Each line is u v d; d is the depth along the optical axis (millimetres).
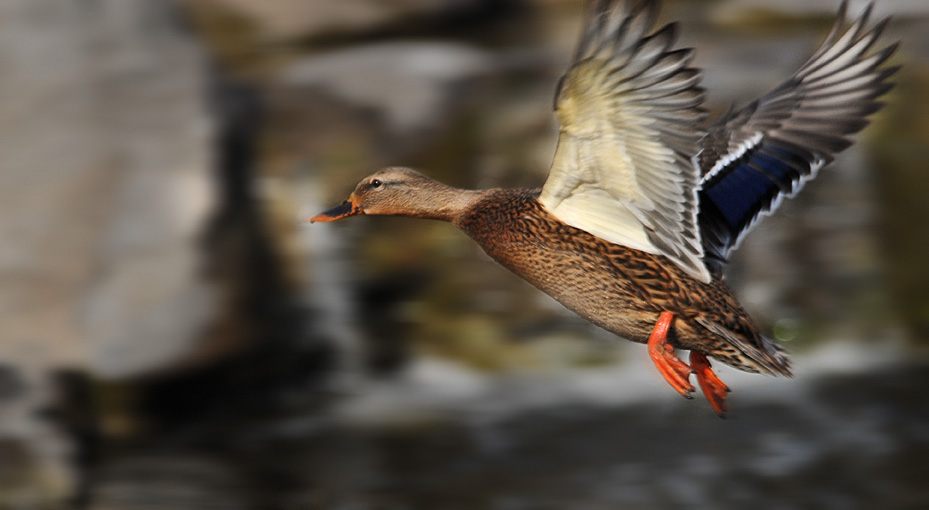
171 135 11656
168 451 10750
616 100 5637
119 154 11453
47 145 11383
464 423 11352
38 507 10000
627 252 6797
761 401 11594
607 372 12258
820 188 13648
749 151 7090
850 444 10695
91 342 10773
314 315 12570
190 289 11148
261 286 11906
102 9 12312
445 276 13031
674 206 5906
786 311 13242
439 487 10125
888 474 10172
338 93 15398
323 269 12953
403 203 7773
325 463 10555
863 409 11406
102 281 10984
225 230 11555
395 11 17906
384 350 12555
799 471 10250
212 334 11219
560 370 12320
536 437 11016
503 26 18406
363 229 13312
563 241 6945
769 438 10852
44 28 12023
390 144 14711
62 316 10820
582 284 6938
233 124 12781
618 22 5305
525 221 7074
